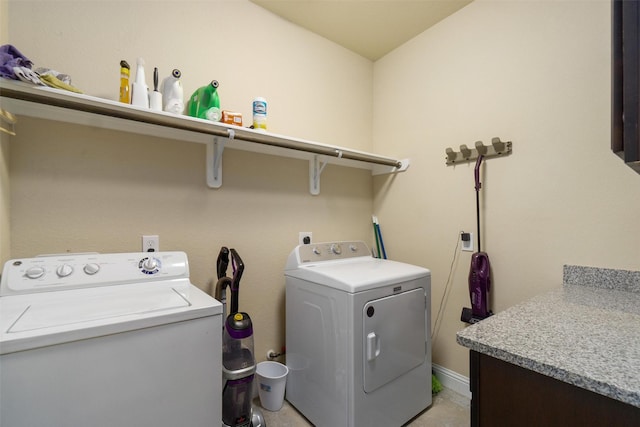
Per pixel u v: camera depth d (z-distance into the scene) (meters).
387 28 2.21
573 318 0.98
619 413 0.62
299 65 2.18
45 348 0.76
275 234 2.02
